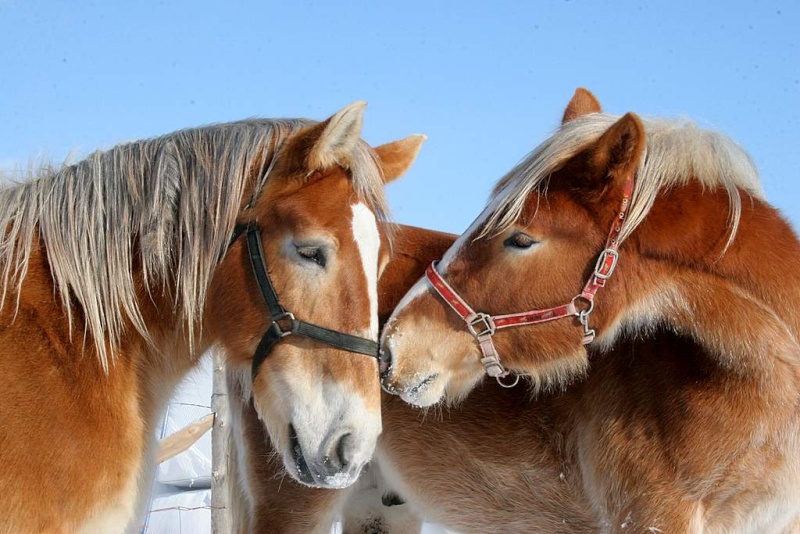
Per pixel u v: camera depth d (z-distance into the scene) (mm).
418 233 4707
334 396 3055
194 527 8734
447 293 3762
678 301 3689
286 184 3186
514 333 3707
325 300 3098
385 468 4688
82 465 2955
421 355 3744
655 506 3801
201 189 3252
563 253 3639
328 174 3219
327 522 4809
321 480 3027
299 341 3117
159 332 3326
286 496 4711
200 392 8289
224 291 3238
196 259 3205
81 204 3195
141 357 3293
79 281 3119
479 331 3725
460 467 4418
